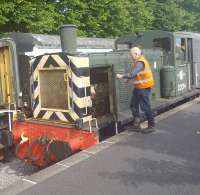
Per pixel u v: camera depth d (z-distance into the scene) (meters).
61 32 5.11
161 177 3.70
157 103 7.04
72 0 13.91
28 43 6.86
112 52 5.93
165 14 23.16
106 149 4.63
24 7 10.60
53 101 5.20
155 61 7.43
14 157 6.09
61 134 4.95
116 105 5.72
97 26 16.05
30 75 5.44
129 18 18.30
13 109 6.15
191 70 8.96
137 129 5.50
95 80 5.59
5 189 3.62
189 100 8.83
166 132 5.40
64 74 5.00
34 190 3.52
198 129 5.54
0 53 6.36
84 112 4.95
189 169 3.89
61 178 3.78
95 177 3.76
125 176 3.76
